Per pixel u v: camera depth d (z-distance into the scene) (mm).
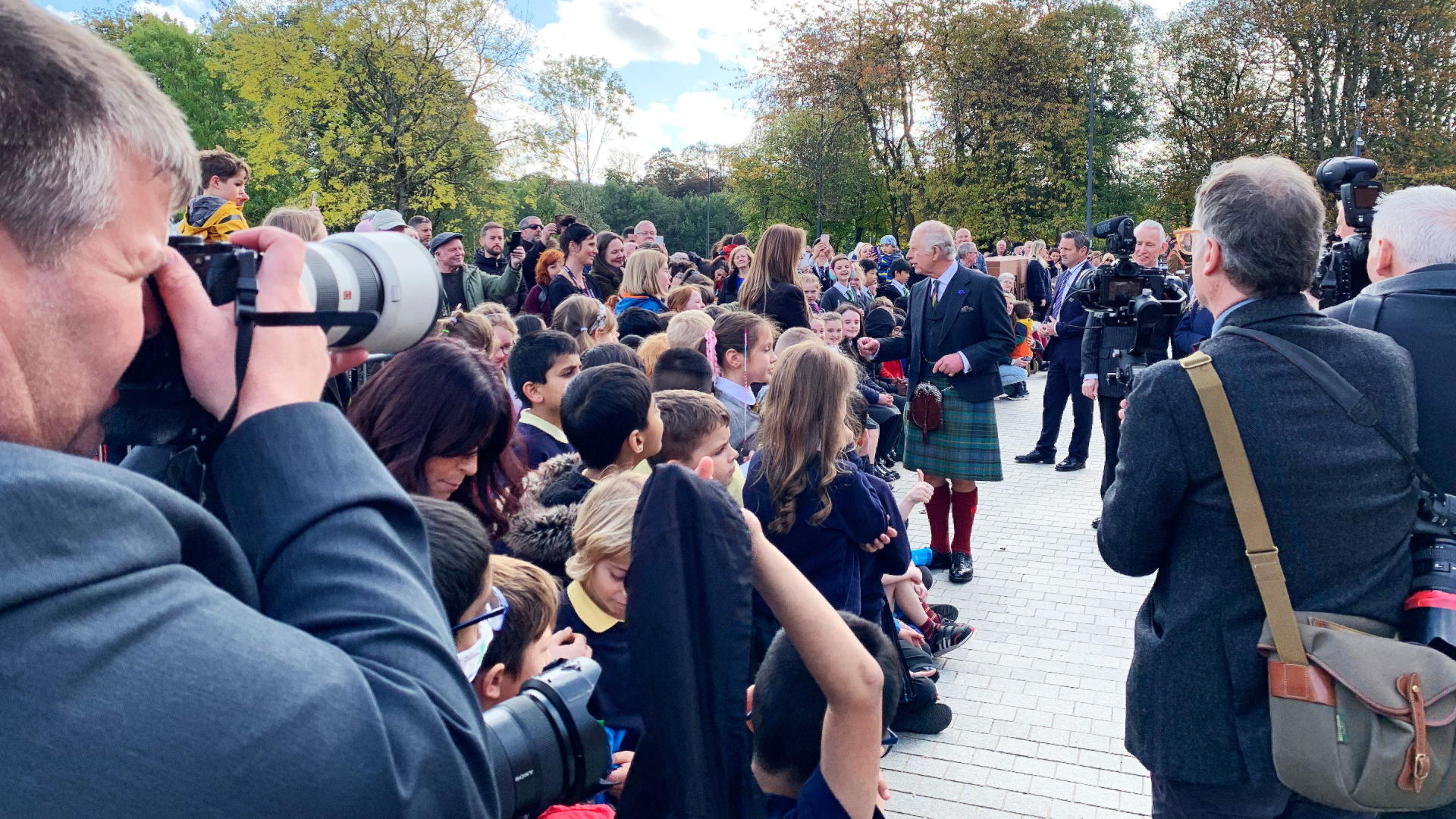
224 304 803
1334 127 26656
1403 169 25312
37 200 615
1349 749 1655
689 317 4434
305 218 4121
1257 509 1773
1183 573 1903
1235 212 1888
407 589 754
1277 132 27453
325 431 784
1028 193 30969
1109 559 2012
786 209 36188
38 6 658
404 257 1046
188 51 38812
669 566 989
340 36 22641
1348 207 3074
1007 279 12008
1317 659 1691
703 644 986
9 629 530
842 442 2926
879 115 31562
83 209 634
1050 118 29953
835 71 30641
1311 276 1889
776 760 1533
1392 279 2338
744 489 3049
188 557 686
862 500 2953
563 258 7414
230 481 761
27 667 531
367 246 1027
